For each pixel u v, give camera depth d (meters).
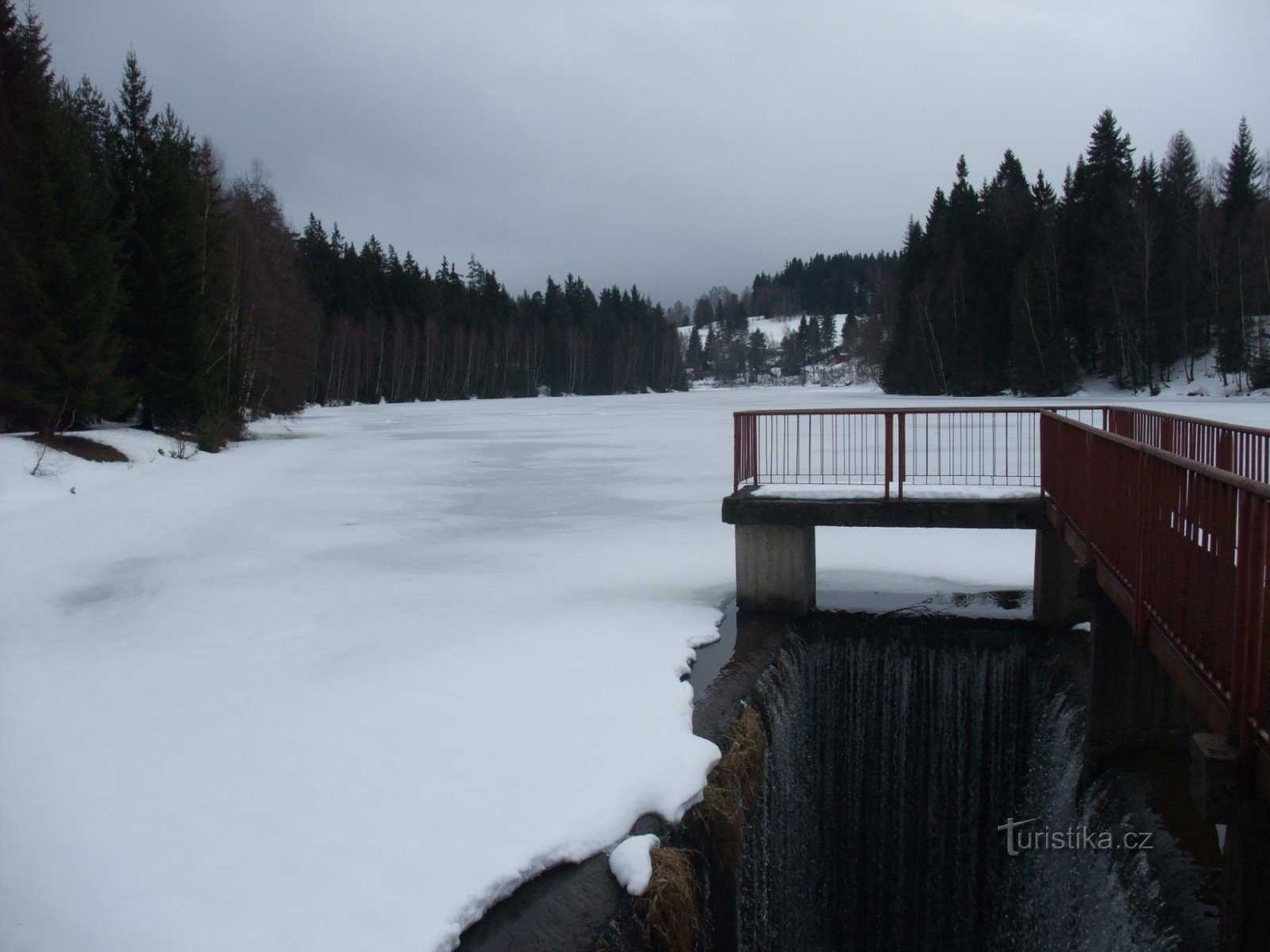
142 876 4.50
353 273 92.81
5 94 27.28
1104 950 5.70
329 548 13.84
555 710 6.76
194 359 31.47
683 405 68.88
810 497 9.49
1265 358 47.91
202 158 40.31
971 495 9.18
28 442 21.92
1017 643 8.91
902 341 75.69
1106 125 62.31
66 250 23.70
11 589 11.06
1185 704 6.43
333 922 4.15
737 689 7.45
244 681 7.54
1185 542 4.44
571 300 134.88
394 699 7.03
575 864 4.81
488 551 13.46
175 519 16.59
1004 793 8.76
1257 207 60.91
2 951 3.84
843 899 9.16
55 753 6.05
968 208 69.88
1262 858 3.51
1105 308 56.03
